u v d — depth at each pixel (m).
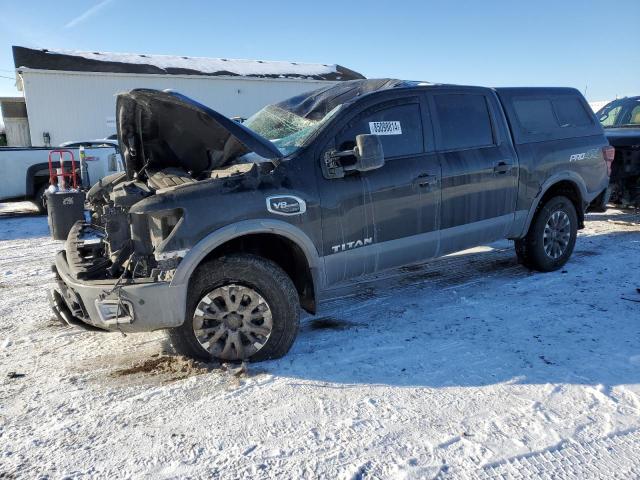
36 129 22.55
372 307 4.79
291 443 2.72
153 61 26.14
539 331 4.07
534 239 5.49
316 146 3.85
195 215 3.33
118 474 2.52
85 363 3.79
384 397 3.16
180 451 2.68
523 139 5.26
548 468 2.48
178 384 3.38
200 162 4.36
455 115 4.75
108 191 4.59
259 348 3.63
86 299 3.34
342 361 3.65
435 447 2.65
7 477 2.50
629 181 8.32
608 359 3.55
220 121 3.53
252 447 2.70
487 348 3.79
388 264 4.30
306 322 4.48
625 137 8.14
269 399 3.17
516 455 2.58
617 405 2.99
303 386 3.31
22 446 2.76
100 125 23.55
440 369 3.49
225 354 3.60
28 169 10.94
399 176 4.21
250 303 3.57
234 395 3.22
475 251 6.75
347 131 4.01
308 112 4.50
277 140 4.27
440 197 4.49
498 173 4.92
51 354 3.96
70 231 4.64
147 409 3.10
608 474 2.44
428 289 5.25
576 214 5.91
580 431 2.75
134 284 3.27
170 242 3.26
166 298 3.29
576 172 5.68
